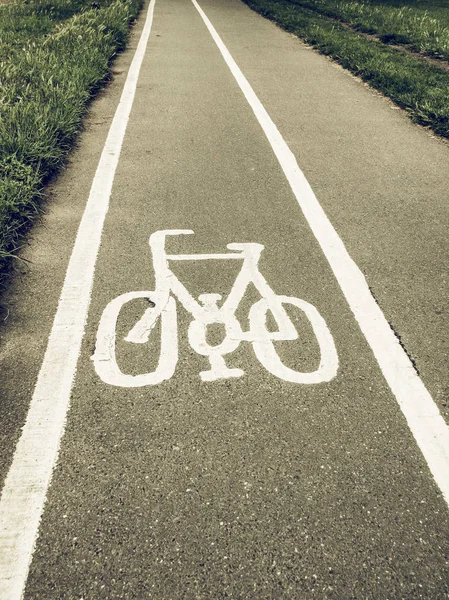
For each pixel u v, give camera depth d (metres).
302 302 3.69
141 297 3.70
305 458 2.55
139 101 8.47
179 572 2.08
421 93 8.77
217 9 20.02
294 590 2.03
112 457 2.54
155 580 2.05
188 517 2.28
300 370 3.08
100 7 17.48
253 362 3.13
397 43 14.20
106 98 8.64
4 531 2.21
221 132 7.18
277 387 2.96
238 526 2.24
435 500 2.37
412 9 20.64
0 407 2.80
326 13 18.83
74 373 3.03
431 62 12.20
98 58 10.30
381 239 4.57
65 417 2.75
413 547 2.18
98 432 2.67
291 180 5.75
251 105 8.40
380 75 9.88
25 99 7.39
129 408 2.81
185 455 2.55
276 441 2.64
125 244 4.39
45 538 2.19
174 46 12.98
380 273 4.07
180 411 2.79
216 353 3.19
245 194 5.39
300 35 14.48
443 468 2.52
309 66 11.23
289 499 2.36
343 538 2.21
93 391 2.91
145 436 2.65
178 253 4.27
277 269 4.08
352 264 4.18
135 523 2.25
